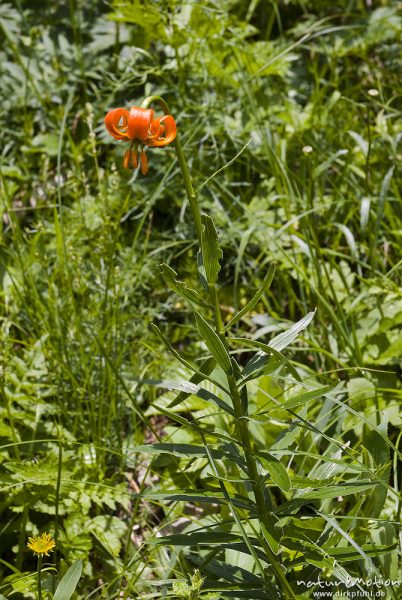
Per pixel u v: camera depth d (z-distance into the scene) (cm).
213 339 180
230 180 376
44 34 434
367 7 480
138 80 413
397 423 263
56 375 289
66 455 259
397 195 337
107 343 302
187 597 187
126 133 180
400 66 422
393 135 368
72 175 330
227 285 357
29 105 423
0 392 267
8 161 398
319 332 316
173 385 197
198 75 397
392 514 231
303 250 314
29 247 351
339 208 358
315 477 213
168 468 272
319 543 208
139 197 371
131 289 324
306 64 438
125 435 297
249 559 226
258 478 197
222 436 192
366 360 286
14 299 319
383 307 308
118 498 248
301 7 475
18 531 251
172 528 261
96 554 252
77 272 302
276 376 197
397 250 335
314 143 369
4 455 255
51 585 226
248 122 376
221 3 407
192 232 363
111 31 448
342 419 260
